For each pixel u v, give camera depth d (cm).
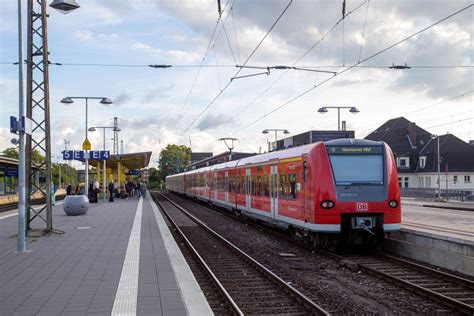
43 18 1728
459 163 7000
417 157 7556
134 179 9381
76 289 898
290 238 1848
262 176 2166
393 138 8050
